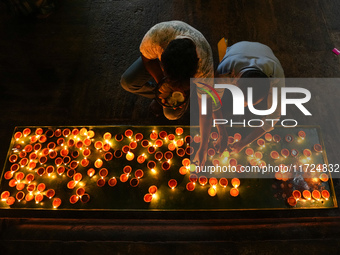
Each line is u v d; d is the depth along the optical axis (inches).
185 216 111.0
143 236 98.6
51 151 121.1
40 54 149.9
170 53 55.9
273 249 94.0
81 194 111.3
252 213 110.1
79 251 94.9
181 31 66.5
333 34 152.0
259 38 151.4
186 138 120.4
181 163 117.1
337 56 146.1
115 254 94.2
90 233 99.8
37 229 103.2
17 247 96.4
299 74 141.6
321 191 110.3
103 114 133.4
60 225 106.0
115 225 105.3
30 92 139.9
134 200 111.2
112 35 153.5
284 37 151.3
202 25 154.9
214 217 110.1
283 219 109.1
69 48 150.9
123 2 162.4
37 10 154.3
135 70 94.4
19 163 120.4
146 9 159.9
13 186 116.1
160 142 121.3
